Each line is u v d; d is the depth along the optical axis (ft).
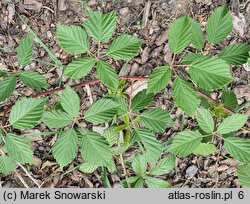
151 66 4.38
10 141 3.26
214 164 4.35
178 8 4.42
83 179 4.34
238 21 4.42
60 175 4.33
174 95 3.14
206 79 3.10
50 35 4.38
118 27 4.40
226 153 4.34
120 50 3.20
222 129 3.28
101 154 3.22
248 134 4.27
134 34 4.41
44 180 4.32
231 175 4.35
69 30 3.20
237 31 4.42
